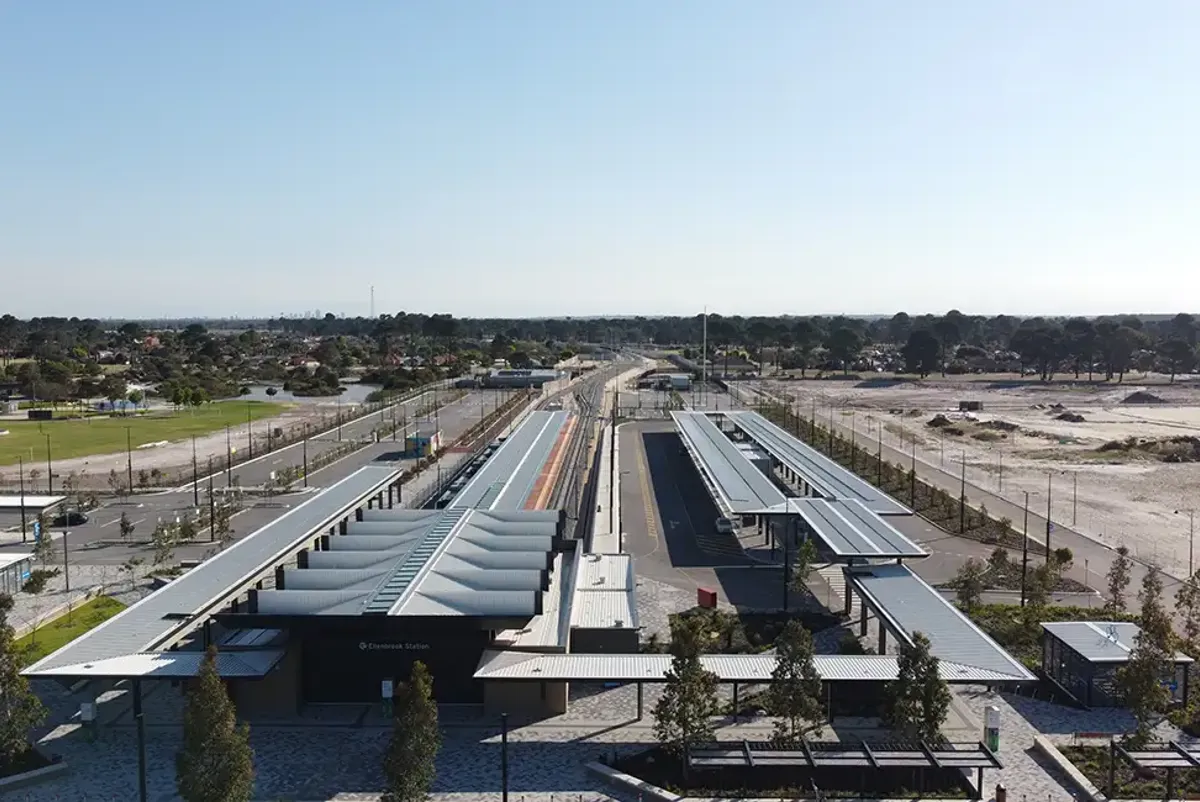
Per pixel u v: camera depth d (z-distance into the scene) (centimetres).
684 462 13812
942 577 7919
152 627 5503
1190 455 14038
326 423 17812
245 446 15050
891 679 4888
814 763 4372
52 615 6900
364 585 5738
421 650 5359
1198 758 4306
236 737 3825
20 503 9494
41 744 4878
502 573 5781
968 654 5172
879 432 16938
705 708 4788
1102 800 4269
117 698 5462
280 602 5422
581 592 6525
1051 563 7694
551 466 11200
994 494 11431
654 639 6384
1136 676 4659
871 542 7219
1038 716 5212
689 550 8869
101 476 12550
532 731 5012
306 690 5416
